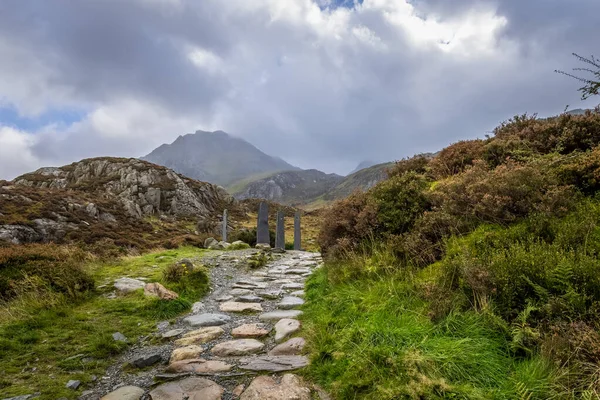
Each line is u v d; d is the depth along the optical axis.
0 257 6.61
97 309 5.66
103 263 9.70
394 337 3.25
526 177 4.78
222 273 9.41
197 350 4.07
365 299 4.42
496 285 3.28
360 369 2.95
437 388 2.47
